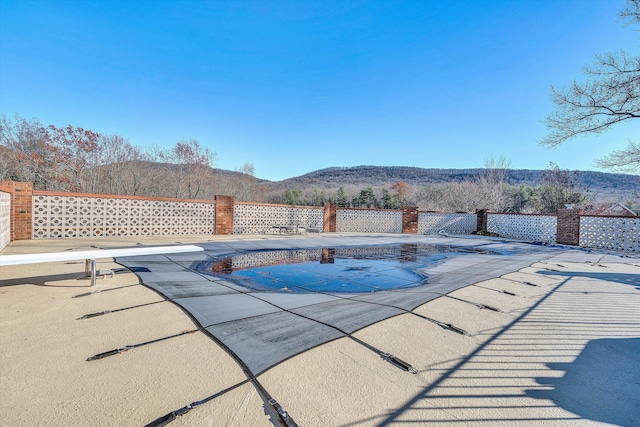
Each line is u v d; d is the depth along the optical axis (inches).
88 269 191.9
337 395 77.9
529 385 86.4
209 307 144.7
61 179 738.2
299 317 135.9
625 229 452.4
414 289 198.2
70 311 132.0
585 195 1006.4
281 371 88.4
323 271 259.6
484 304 163.9
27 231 348.2
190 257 291.7
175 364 90.6
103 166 820.6
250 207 553.6
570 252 421.4
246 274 237.3
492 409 74.5
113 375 83.7
